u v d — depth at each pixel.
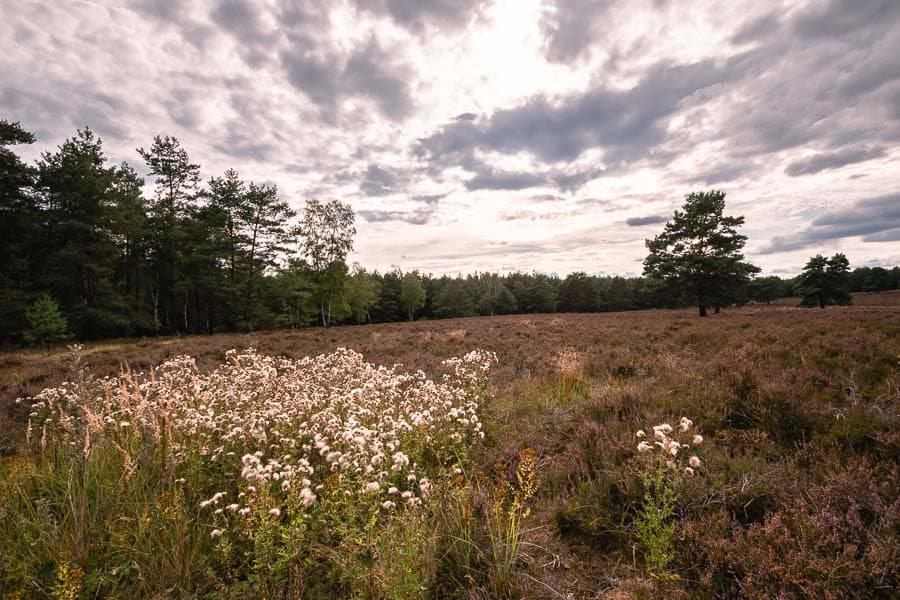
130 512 2.83
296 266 34.56
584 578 2.44
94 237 23.98
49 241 24.19
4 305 20.11
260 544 2.34
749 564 2.19
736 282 27.47
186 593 2.21
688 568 2.33
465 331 20.89
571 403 5.98
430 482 3.24
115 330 26.28
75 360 4.79
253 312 30.78
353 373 6.46
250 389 5.30
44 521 2.59
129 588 2.25
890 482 2.67
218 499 2.91
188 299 32.75
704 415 4.43
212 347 15.90
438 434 4.20
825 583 1.93
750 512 2.79
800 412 3.96
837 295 43.09
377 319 66.31
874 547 2.07
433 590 2.34
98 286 25.84
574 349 11.34
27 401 6.62
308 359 7.34
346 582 2.34
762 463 3.25
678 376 6.14
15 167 22.05
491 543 2.55
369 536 2.34
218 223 29.75
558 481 3.51
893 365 5.66
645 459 2.96
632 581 2.31
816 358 6.54
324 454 3.44
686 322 18.50
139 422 3.92
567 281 82.88
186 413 4.18
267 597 2.14
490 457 4.10
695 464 2.53
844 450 3.35
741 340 9.95
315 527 2.59
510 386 7.54
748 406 4.30
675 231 29.38
